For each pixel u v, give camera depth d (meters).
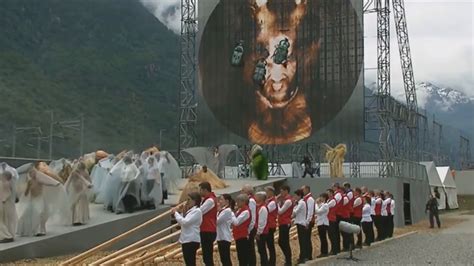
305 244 18.77
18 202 20.12
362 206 23.88
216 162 39.81
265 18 40.47
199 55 41.62
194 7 43.19
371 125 39.19
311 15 39.81
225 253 14.12
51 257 18.97
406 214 39.62
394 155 38.38
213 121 41.09
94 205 25.66
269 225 16.48
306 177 38.28
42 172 20.27
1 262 17.36
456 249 23.64
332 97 39.06
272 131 40.00
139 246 17.81
